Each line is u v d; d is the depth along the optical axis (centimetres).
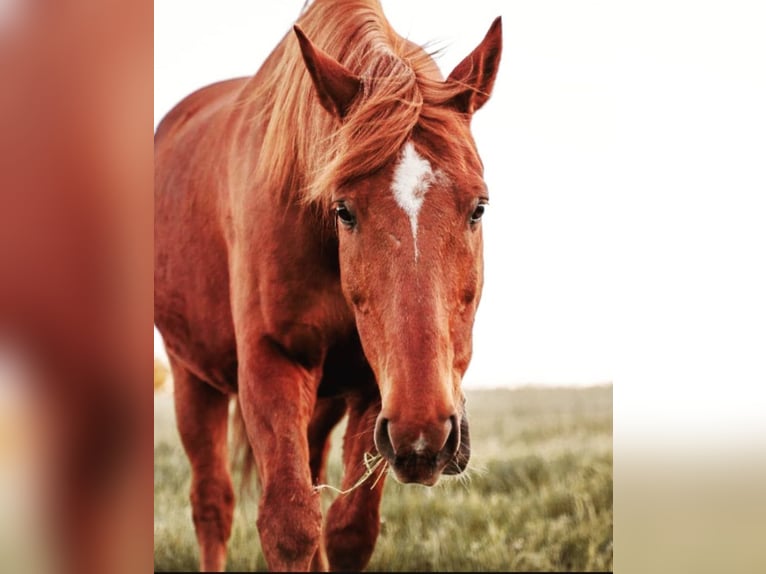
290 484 266
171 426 673
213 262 342
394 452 204
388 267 213
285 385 280
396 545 420
